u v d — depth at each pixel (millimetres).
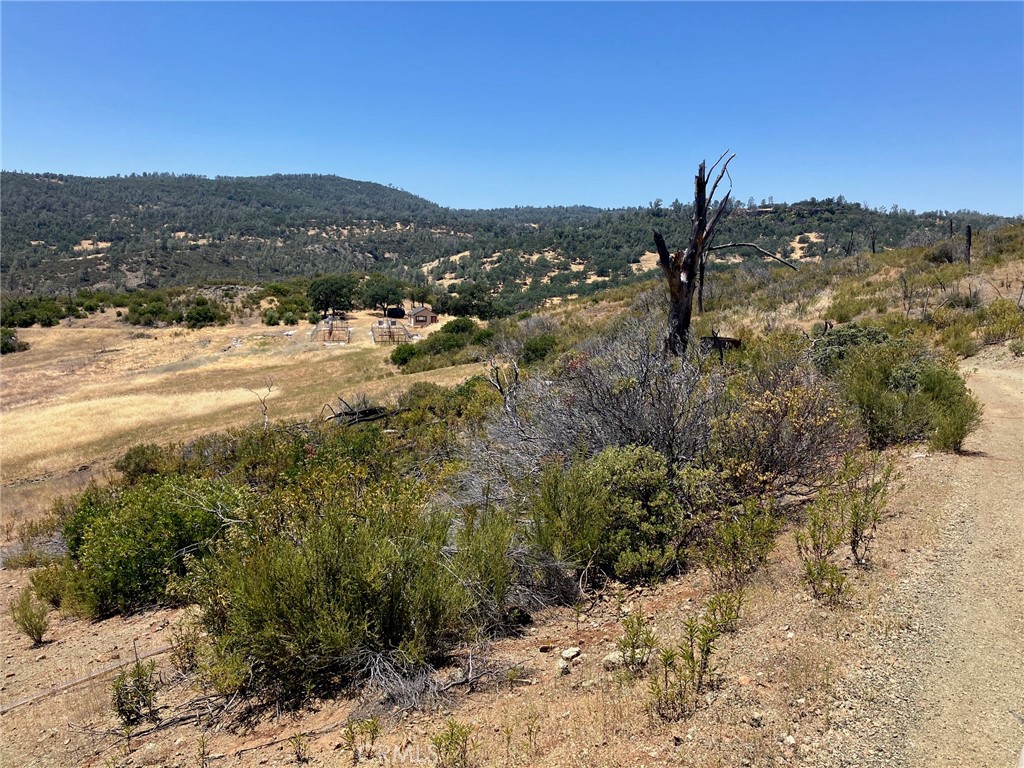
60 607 8281
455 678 3939
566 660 3955
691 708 3119
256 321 82438
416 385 24078
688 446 6141
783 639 3635
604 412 6605
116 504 9312
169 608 7242
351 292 88625
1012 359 13922
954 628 3602
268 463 12531
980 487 5887
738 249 95062
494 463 7277
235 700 4211
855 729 2850
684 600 4527
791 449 5902
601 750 2932
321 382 45438
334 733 3566
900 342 12195
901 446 7465
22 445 30719
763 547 4570
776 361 7645
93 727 4301
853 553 4602
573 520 5309
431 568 4492
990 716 2879
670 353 7637
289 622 4117
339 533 4484
